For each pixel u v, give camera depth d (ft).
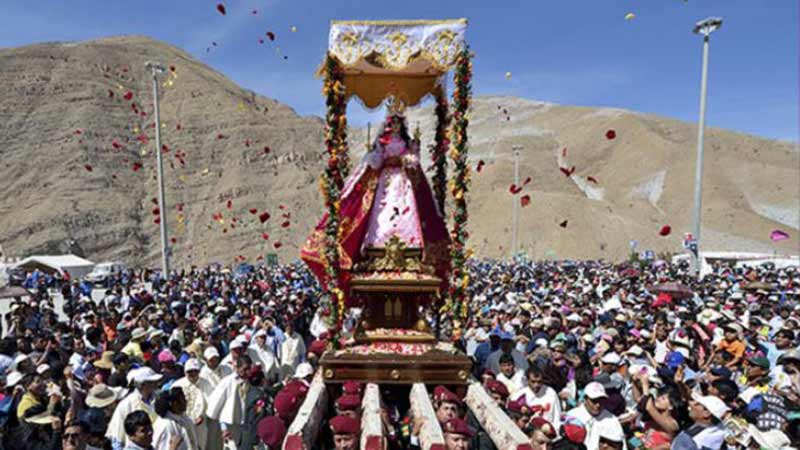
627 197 467.93
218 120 473.26
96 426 24.85
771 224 396.78
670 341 38.37
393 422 25.82
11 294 75.72
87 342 42.83
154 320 47.60
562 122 620.49
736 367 34.68
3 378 32.73
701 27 114.83
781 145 572.51
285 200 403.13
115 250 350.64
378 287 29.27
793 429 23.41
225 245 357.61
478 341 44.14
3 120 420.77
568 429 21.71
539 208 355.56
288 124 510.58
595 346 41.06
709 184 447.01
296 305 64.44
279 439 20.70
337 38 29.25
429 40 29.32
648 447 23.21
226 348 41.93
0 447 26.81
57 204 363.97
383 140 32.68
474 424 25.77
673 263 187.93
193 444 26.21
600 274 125.80
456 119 29.78
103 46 527.40
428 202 32.81
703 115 116.78
